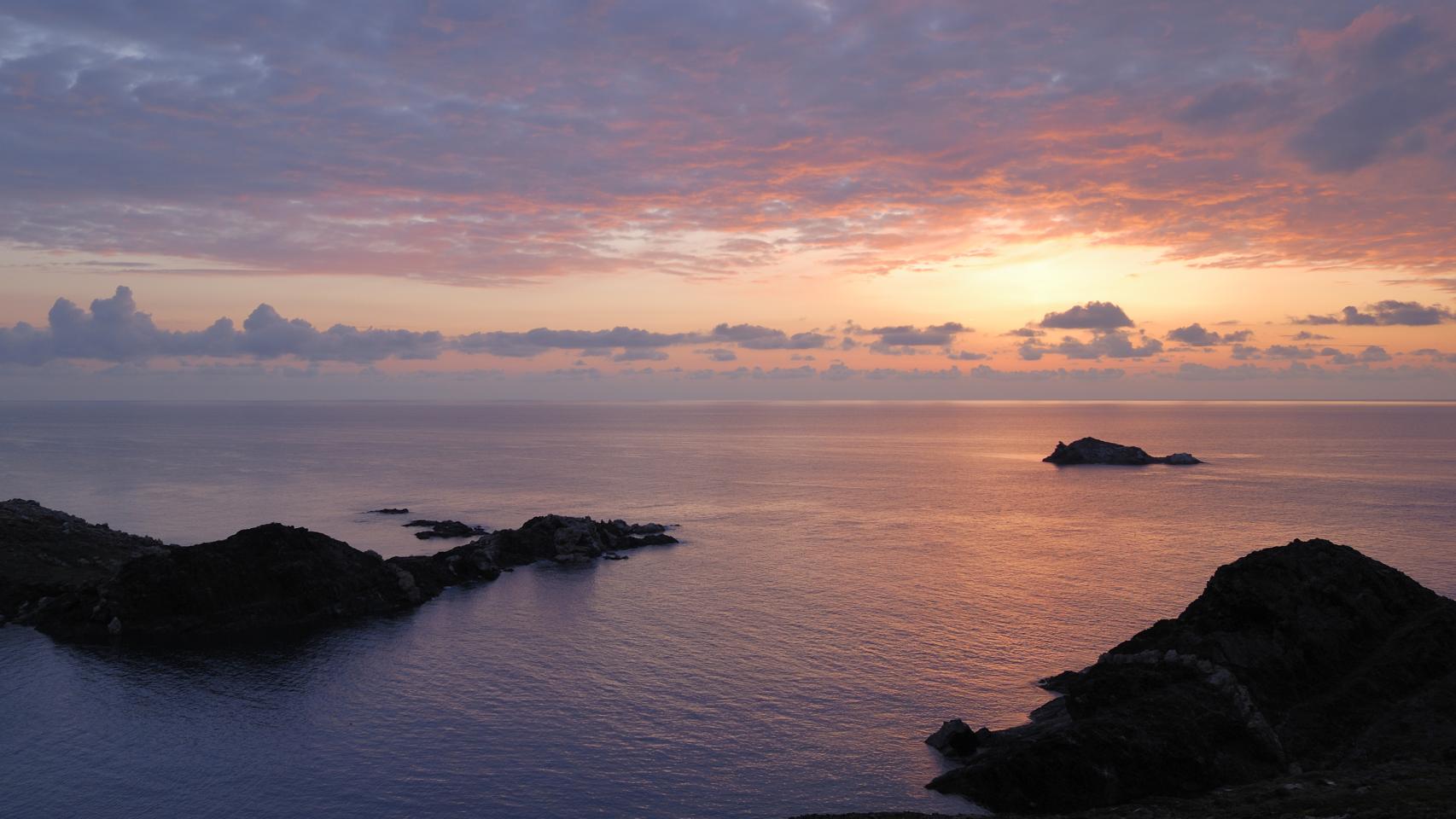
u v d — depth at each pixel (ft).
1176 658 198.49
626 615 312.71
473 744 200.64
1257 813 137.39
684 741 201.36
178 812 169.27
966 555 414.82
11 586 315.78
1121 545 436.35
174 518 519.19
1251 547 427.74
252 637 287.89
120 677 246.47
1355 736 174.60
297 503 591.37
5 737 204.54
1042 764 169.27
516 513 563.07
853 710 219.61
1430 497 616.80
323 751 197.06
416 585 344.28
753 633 286.25
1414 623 201.36
